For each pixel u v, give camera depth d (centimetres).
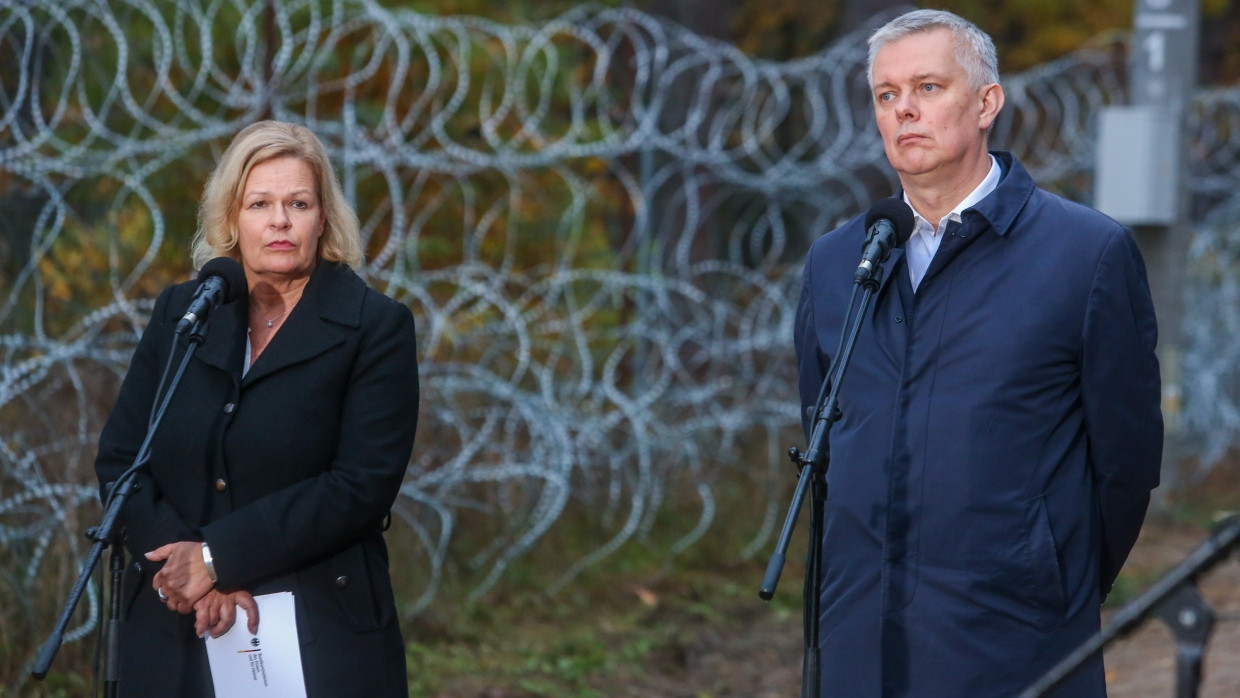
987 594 1092
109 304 1948
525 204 2627
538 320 2394
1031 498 1095
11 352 1705
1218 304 3466
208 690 1102
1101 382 1105
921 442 1113
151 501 1127
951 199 1152
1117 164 2945
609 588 2356
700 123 3058
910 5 3778
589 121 2805
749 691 2019
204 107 2367
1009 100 3106
